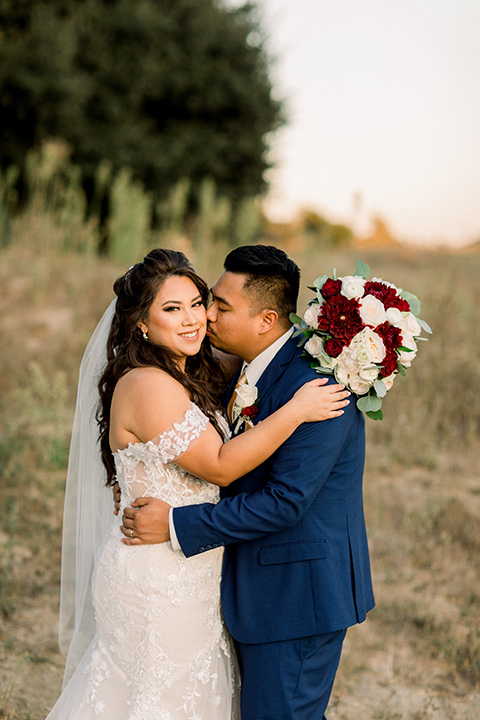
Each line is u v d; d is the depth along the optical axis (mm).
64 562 3043
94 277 10156
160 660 2375
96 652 2512
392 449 6191
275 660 2330
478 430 6707
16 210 15922
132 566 2402
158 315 2455
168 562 2385
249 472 2471
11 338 7922
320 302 2391
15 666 3406
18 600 3947
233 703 2625
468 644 3627
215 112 18859
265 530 2268
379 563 4531
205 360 2777
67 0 16922
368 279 2539
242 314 2502
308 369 2432
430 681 3469
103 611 2494
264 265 2461
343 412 2338
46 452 5559
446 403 6957
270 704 2320
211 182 17891
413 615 3957
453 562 4562
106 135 16625
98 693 2459
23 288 9391
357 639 3822
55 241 11102
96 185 16516
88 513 2879
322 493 2383
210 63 18234
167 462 2416
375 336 2270
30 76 15273
